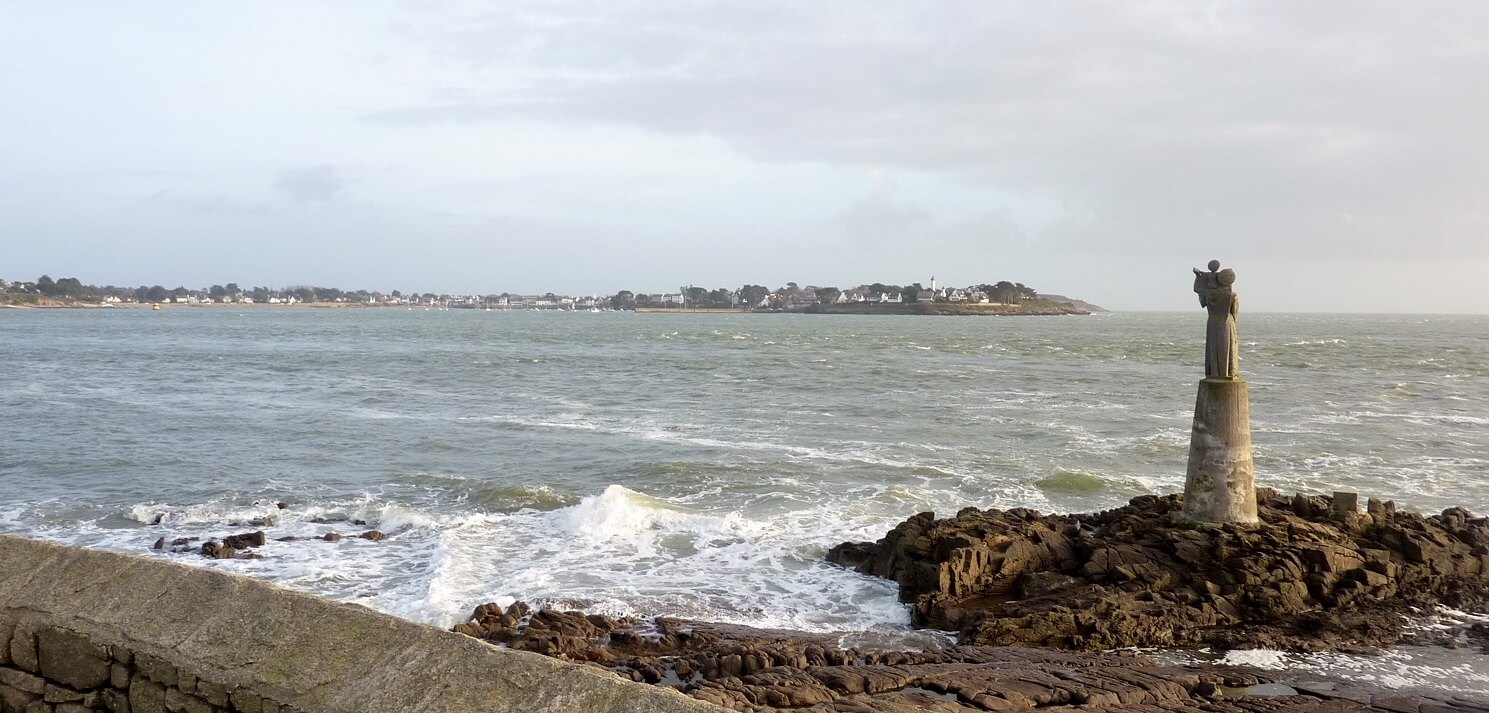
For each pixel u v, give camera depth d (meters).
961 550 15.89
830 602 16.17
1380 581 15.80
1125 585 15.59
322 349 86.56
